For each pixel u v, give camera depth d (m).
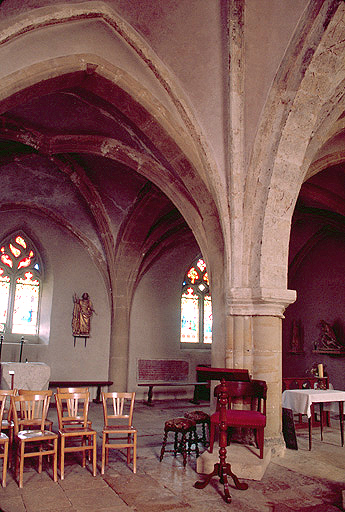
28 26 5.65
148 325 14.30
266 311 6.84
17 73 5.78
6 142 10.09
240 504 4.68
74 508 4.49
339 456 6.66
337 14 5.63
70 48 6.25
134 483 5.29
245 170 7.08
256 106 6.86
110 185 11.86
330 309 13.94
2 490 4.92
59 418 5.67
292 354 15.08
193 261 15.57
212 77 6.88
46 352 12.80
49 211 13.10
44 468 5.78
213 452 5.94
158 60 6.77
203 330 15.48
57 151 9.54
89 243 13.52
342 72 6.40
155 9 6.22
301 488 5.21
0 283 12.73
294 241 14.88
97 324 13.62
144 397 13.85
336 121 7.53
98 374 13.38
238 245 7.05
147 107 7.19
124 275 13.43
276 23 6.19
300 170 7.02
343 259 13.67
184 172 7.82
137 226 12.65
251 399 6.70
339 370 13.38
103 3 6.17
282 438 6.73
